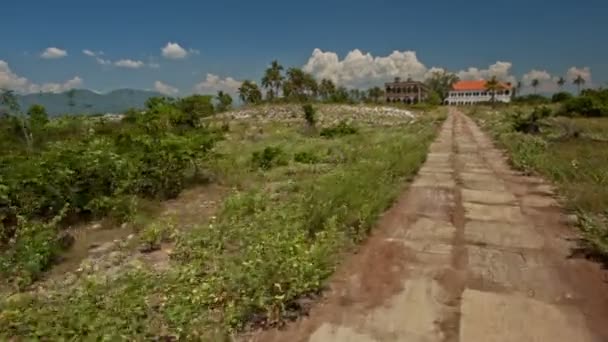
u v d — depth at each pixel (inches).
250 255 164.2
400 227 222.4
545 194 286.8
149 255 190.7
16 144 466.9
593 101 1086.4
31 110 631.8
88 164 258.7
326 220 204.1
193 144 342.3
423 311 135.7
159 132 454.6
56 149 289.1
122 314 125.7
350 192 243.3
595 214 221.1
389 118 1390.3
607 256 170.7
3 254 185.9
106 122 669.3
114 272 170.6
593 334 121.0
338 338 122.3
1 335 119.9
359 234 201.5
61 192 241.6
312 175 357.4
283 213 227.9
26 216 220.1
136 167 286.5
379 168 327.9
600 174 302.0
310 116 964.6
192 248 191.6
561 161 366.0
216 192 315.6
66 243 201.2
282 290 136.5
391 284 155.3
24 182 233.8
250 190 298.2
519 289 148.9
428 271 165.9
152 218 241.3
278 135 783.1
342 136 723.4
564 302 139.2
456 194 295.6
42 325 120.2
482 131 882.1
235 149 536.7
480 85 3745.1
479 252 184.9
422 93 3540.8
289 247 165.3
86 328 117.6
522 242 196.5
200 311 129.5
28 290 158.1
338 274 164.4
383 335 123.3
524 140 541.0
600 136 561.0
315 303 142.2
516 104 2301.9
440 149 565.6
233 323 126.0
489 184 327.6
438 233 212.1
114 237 216.4
